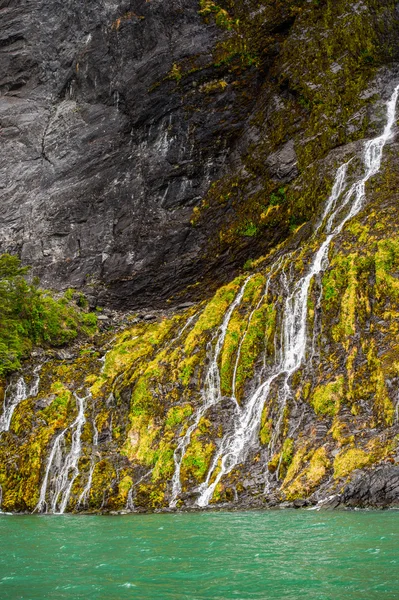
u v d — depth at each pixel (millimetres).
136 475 21141
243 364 23359
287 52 35812
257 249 32375
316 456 18047
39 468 22891
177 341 26641
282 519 14836
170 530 14562
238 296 27125
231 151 36188
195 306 30109
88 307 34844
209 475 20000
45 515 20484
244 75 36719
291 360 22797
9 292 31734
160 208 36406
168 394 23859
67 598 9227
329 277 23000
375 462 16984
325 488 16953
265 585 9414
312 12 36438
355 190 28297
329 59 34562
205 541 12836
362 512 14930
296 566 10320
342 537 12203
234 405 22438
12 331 30547
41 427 24750
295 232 30812
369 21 34906
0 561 11891
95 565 11242
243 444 20562
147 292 35031
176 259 34844
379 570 9859
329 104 33094
